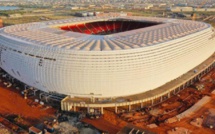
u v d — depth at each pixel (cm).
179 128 9650
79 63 10612
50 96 11788
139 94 11519
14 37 13612
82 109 11088
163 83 12425
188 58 13662
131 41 12381
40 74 11619
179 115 10600
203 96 12388
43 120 10306
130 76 10862
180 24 17700
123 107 11275
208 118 10344
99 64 10506
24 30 15662
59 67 10919
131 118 10406
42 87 12069
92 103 10756
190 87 13525
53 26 17962
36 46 11706
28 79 12594
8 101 11906
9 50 13075
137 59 10750
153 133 8750
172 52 12075
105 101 10944
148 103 11550
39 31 15300
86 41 12569
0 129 9638
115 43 12050
